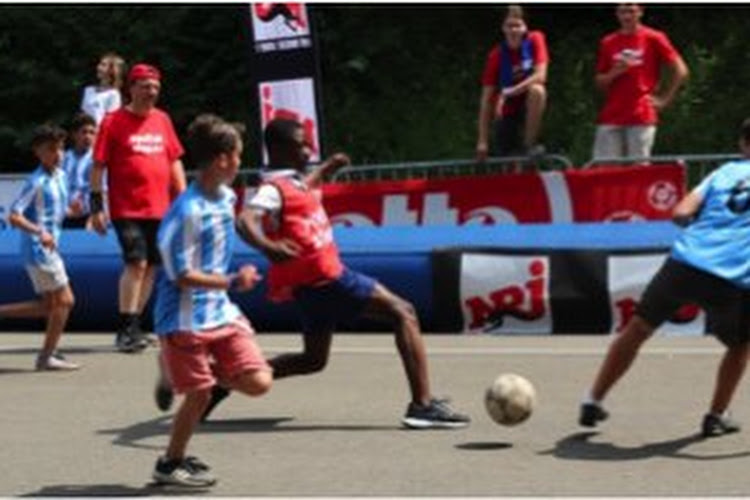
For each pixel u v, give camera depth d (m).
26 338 16.39
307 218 10.79
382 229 16.33
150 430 10.99
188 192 8.80
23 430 11.02
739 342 10.24
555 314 15.49
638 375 12.88
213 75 27.45
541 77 18.47
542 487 9.05
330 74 27.47
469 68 27.17
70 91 26.95
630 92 18.31
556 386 12.52
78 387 12.88
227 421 11.23
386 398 12.09
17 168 27.20
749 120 10.30
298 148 10.84
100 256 16.70
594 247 15.45
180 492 9.03
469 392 12.31
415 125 26.27
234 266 16.08
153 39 27.19
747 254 10.06
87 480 9.44
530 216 17.83
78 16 27.33
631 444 10.27
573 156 24.78
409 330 10.85
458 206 18.14
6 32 27.45
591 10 27.58
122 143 14.87
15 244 17.05
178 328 8.83
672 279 10.11
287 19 18.25
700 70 25.75
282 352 14.73
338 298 10.78
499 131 18.83
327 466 9.71
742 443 10.26
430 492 8.97
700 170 18.20
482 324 15.75
